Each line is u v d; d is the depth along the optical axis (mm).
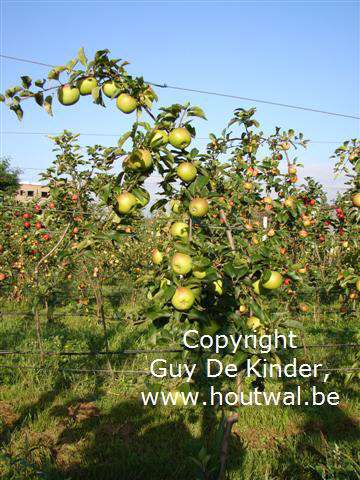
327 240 7832
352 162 4738
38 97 2627
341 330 7598
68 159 7387
